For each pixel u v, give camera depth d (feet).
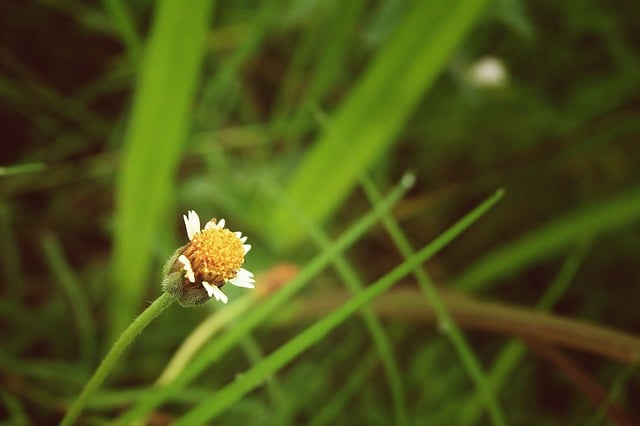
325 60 1.00
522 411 1.07
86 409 0.90
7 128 1.01
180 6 0.78
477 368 0.81
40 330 0.96
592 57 1.19
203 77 1.10
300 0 0.98
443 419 1.00
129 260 0.92
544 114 1.15
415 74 0.92
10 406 0.86
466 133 1.18
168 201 0.97
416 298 0.91
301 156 1.07
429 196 1.17
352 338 1.06
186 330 1.00
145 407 0.75
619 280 1.14
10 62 0.99
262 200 1.02
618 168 1.20
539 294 1.17
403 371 1.08
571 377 0.89
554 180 1.20
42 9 1.00
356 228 0.81
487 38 1.14
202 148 1.05
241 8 1.08
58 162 1.03
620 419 0.87
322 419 0.98
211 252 0.66
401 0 0.92
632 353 0.84
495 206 1.20
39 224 1.01
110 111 1.07
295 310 0.95
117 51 1.05
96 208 1.04
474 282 1.05
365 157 0.97
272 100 1.16
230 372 0.99
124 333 0.66
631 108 1.08
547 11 1.17
